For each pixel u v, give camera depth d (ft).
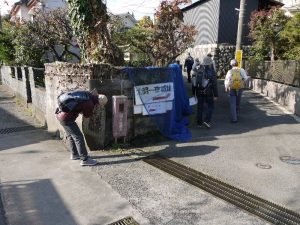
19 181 15.07
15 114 32.19
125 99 19.22
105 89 19.06
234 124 25.63
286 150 19.51
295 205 13.06
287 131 23.54
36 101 29.58
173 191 14.12
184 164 17.24
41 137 22.90
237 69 25.80
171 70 22.40
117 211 12.42
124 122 19.51
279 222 11.81
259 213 12.41
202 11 70.28
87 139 18.71
